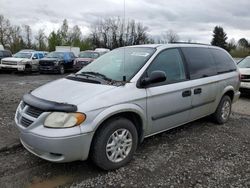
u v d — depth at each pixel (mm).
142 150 4645
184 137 5355
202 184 3615
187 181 3682
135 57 4586
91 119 3512
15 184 3520
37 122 3486
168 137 5324
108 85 3959
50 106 3471
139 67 4305
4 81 14297
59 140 3344
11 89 10969
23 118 3727
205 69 5512
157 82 4172
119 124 3840
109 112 3645
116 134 3859
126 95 3900
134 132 4074
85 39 63125
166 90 4457
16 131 5258
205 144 5023
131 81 4078
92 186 3512
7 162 4098
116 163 3895
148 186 3531
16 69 18906
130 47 5086
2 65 19062
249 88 9781
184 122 5074
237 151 4750
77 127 3428
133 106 3943
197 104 5211
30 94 4043
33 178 3680
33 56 20391
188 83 4930
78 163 4094
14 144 4602
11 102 7969
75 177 3725
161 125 4543
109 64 4695
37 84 13055
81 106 3488
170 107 4594
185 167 4074
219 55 6125
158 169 3986
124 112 3914
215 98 5785
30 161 4141
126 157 4027
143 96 4090
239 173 3939
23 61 19016
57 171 3867
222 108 6176
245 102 9445
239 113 7656
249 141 5273
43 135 3391
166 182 3641
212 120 6262
